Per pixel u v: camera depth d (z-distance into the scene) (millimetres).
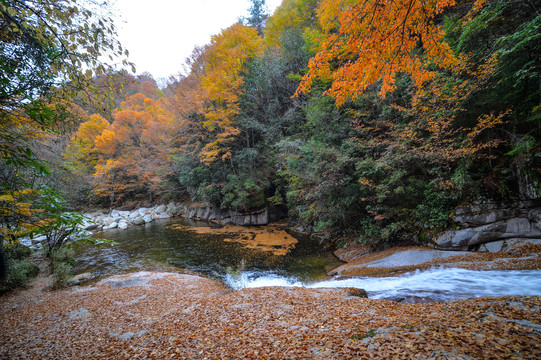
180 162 23141
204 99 19219
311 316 4328
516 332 2633
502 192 8094
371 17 3254
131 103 32375
